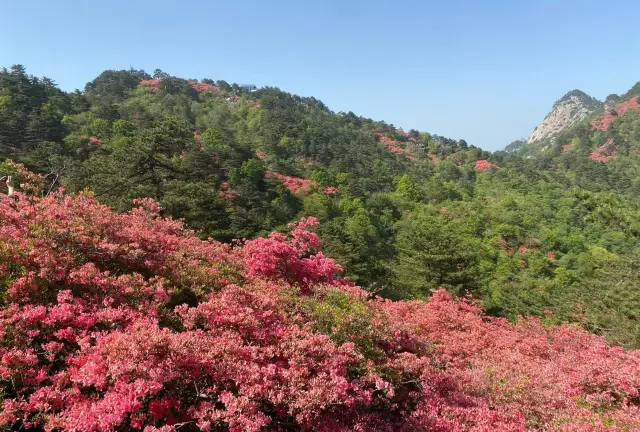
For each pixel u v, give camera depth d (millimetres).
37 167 30438
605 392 7449
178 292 6699
